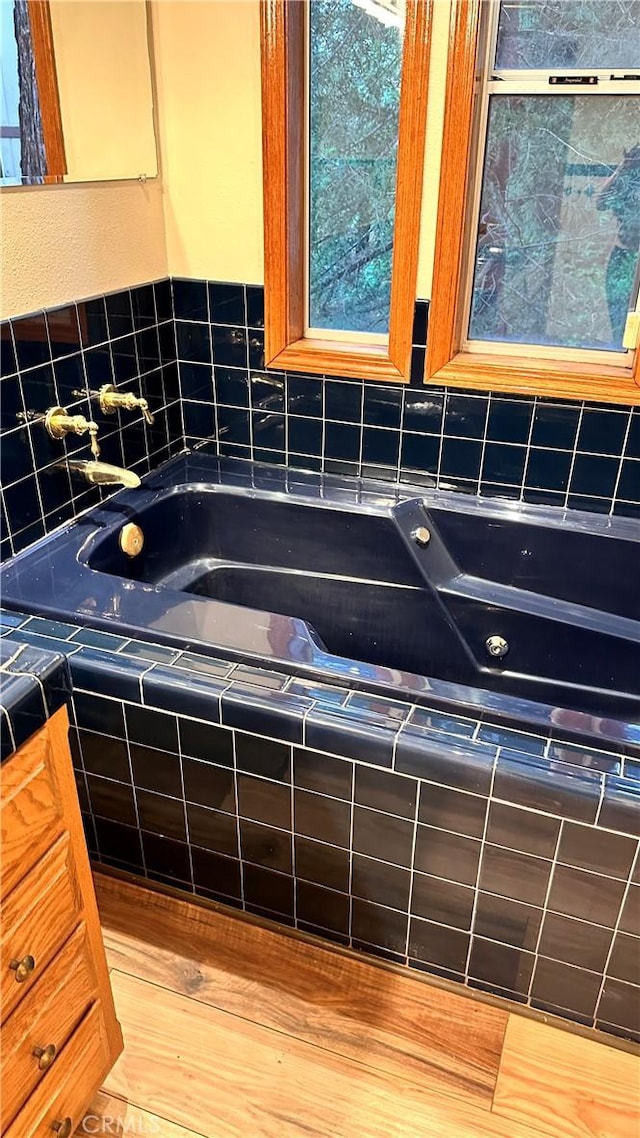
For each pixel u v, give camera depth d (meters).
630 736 1.22
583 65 1.62
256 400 2.16
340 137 1.85
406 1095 1.27
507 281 1.87
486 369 1.88
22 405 1.67
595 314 1.84
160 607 1.55
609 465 1.90
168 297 2.11
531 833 1.21
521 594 1.99
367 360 1.98
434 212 1.77
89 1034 1.10
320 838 1.39
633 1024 1.33
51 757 0.92
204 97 1.87
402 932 1.43
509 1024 1.39
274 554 2.13
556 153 1.71
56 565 1.70
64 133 1.66
